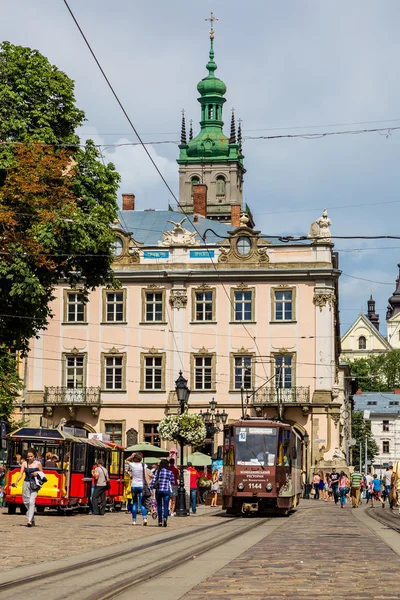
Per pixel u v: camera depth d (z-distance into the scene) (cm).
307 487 7625
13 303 4091
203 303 7975
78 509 4347
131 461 3350
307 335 7831
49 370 7988
